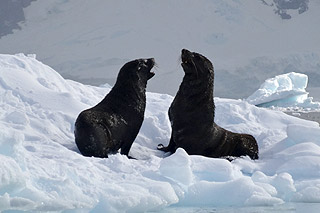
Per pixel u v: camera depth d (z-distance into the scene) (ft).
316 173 100.17
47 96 131.13
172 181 88.02
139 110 115.75
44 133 114.21
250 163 107.86
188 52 116.26
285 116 151.74
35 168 78.33
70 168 79.77
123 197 76.07
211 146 118.62
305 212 80.12
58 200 72.43
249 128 138.51
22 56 153.58
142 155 118.32
